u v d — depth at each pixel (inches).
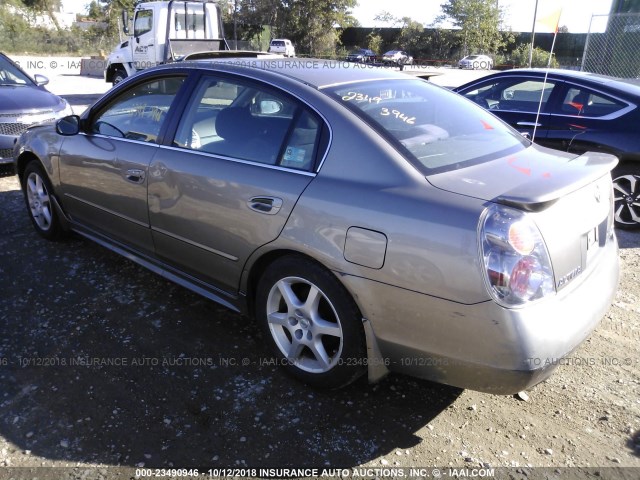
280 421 100.7
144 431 97.2
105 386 108.7
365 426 100.2
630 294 156.2
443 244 84.7
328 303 101.2
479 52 1887.3
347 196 95.5
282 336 112.0
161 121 132.5
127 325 130.8
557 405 107.2
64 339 124.3
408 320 90.1
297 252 102.3
